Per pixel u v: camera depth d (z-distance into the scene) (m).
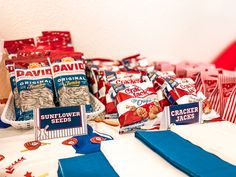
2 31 1.46
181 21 1.74
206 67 1.63
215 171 0.68
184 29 1.75
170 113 1.09
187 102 1.16
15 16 1.46
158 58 1.75
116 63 1.58
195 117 1.13
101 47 1.62
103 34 1.61
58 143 0.97
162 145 0.83
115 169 0.73
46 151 0.91
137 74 1.34
